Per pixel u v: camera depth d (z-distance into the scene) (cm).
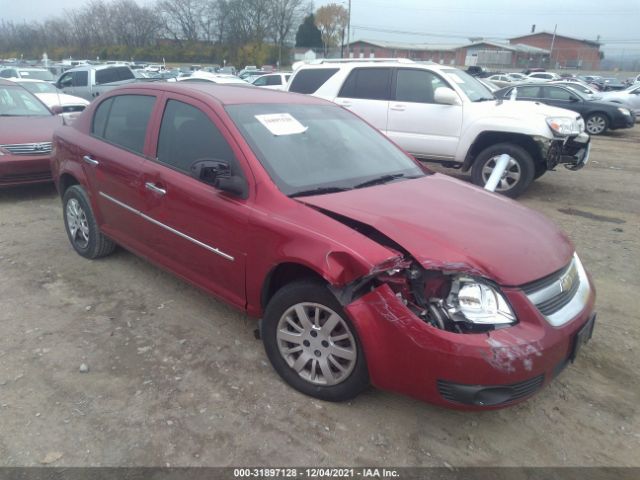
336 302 277
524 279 265
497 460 268
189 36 7156
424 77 793
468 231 289
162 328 375
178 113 382
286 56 6594
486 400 253
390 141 441
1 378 314
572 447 278
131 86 440
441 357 249
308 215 296
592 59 6925
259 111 372
